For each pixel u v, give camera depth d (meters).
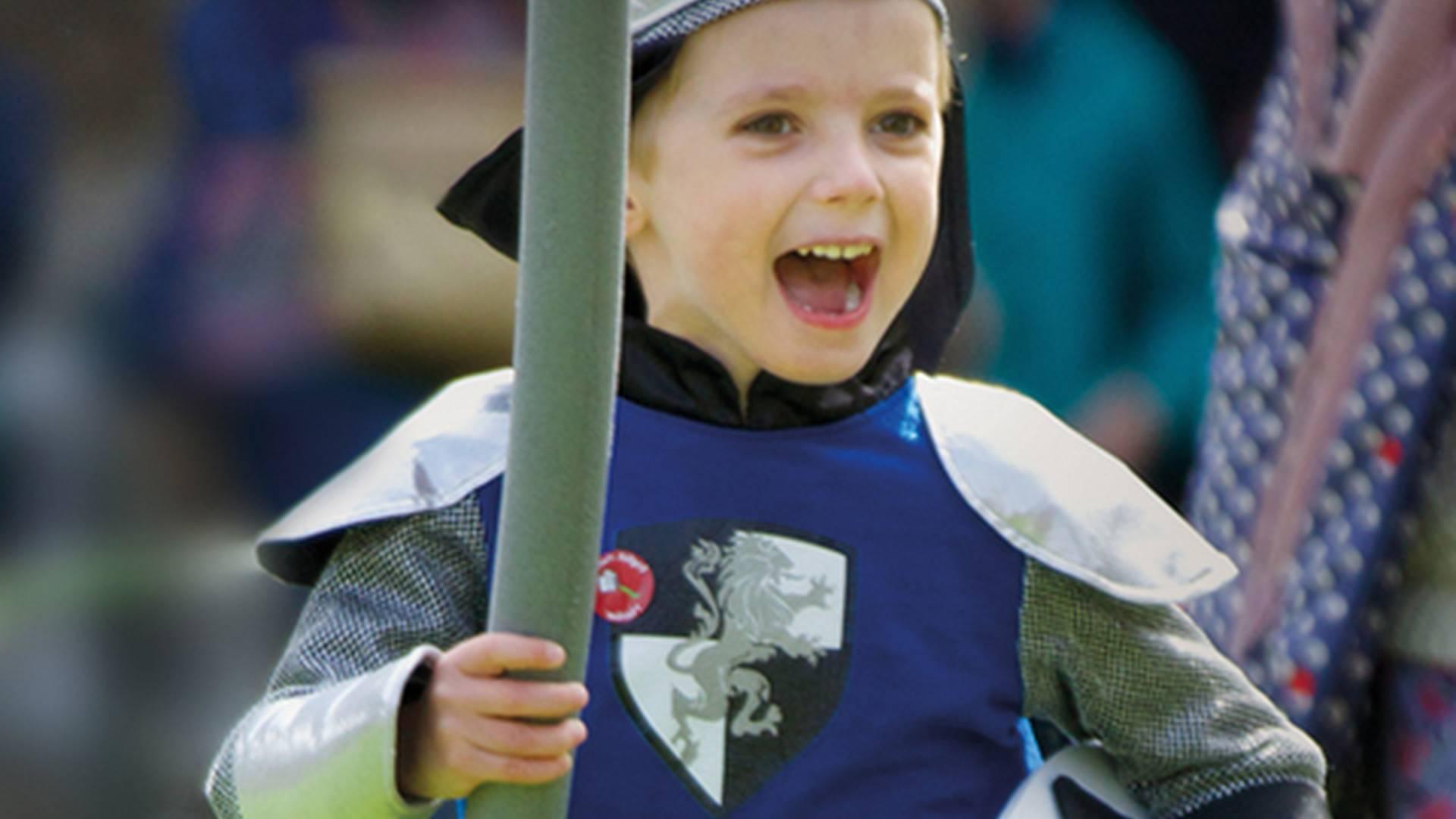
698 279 8.49
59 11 14.83
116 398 14.62
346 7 15.34
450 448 8.45
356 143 15.25
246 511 14.80
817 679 8.38
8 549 14.23
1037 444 8.86
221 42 15.07
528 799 7.41
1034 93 17.27
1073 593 8.66
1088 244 17.27
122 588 14.33
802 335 8.42
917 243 8.50
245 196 15.05
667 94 8.55
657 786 8.24
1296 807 8.69
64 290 14.70
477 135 15.44
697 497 8.51
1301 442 10.98
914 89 8.48
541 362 7.15
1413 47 10.73
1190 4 17.45
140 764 14.20
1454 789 10.63
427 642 8.24
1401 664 10.80
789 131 8.44
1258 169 11.34
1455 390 10.72
